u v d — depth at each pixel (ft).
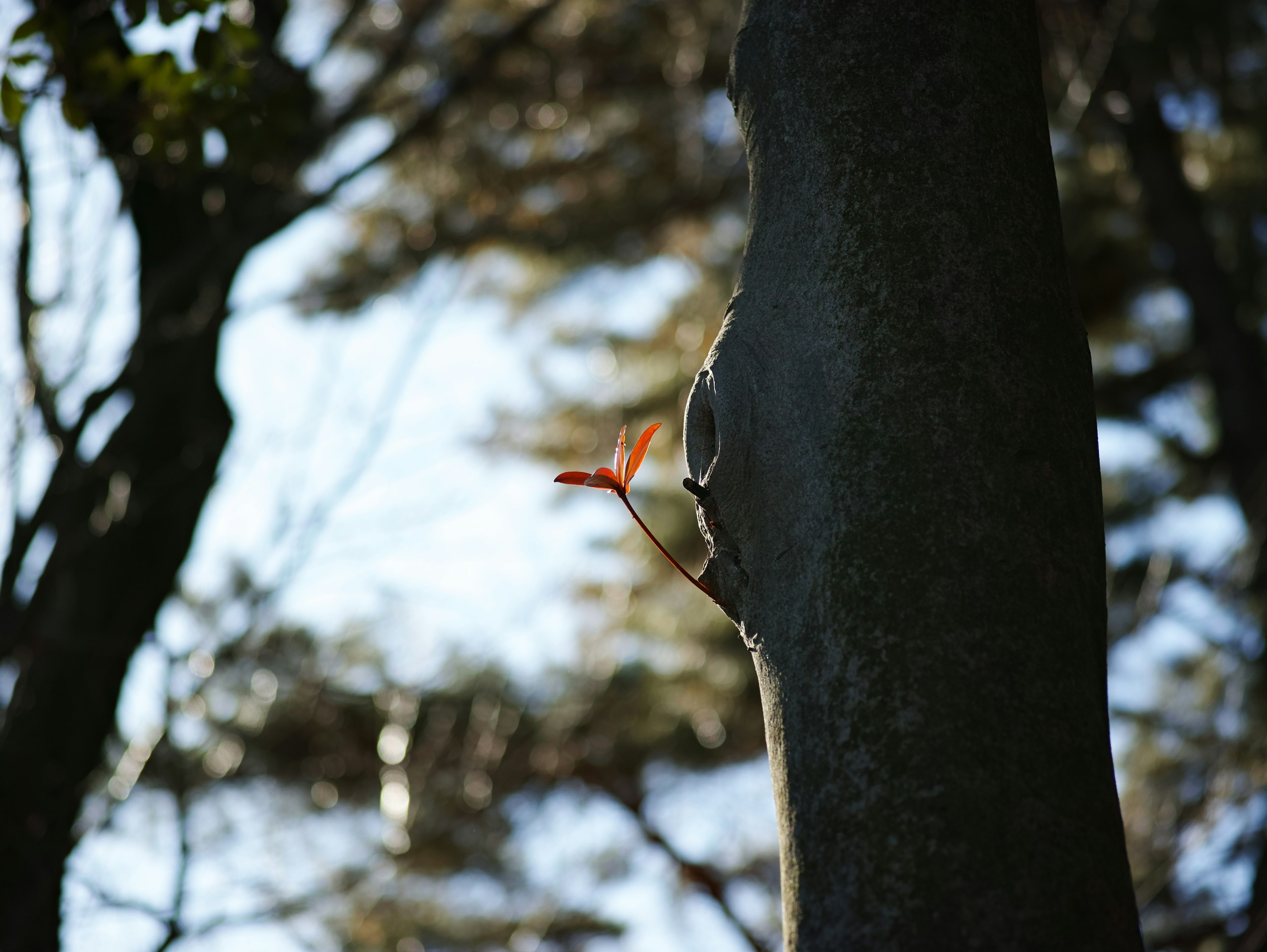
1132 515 26.09
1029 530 3.98
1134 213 24.79
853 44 4.56
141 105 11.35
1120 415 25.91
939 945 3.50
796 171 4.54
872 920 3.58
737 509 4.32
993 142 4.46
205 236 17.87
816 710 3.89
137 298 17.49
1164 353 26.73
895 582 3.88
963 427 4.04
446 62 22.15
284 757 21.98
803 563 4.09
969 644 3.79
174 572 17.22
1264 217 24.04
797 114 4.59
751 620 4.29
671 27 22.06
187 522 17.29
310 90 18.31
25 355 13.84
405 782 21.42
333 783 22.34
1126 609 24.80
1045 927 3.52
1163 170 22.21
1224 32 19.48
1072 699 3.85
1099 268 24.20
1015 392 4.13
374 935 25.14
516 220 23.40
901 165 4.36
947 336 4.14
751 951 25.07
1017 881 3.56
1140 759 23.85
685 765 26.91
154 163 11.56
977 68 4.54
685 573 4.57
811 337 4.28
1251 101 21.52
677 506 25.48
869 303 4.21
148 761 15.53
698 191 22.79
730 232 24.98
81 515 15.89
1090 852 3.67
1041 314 4.31
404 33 21.56
